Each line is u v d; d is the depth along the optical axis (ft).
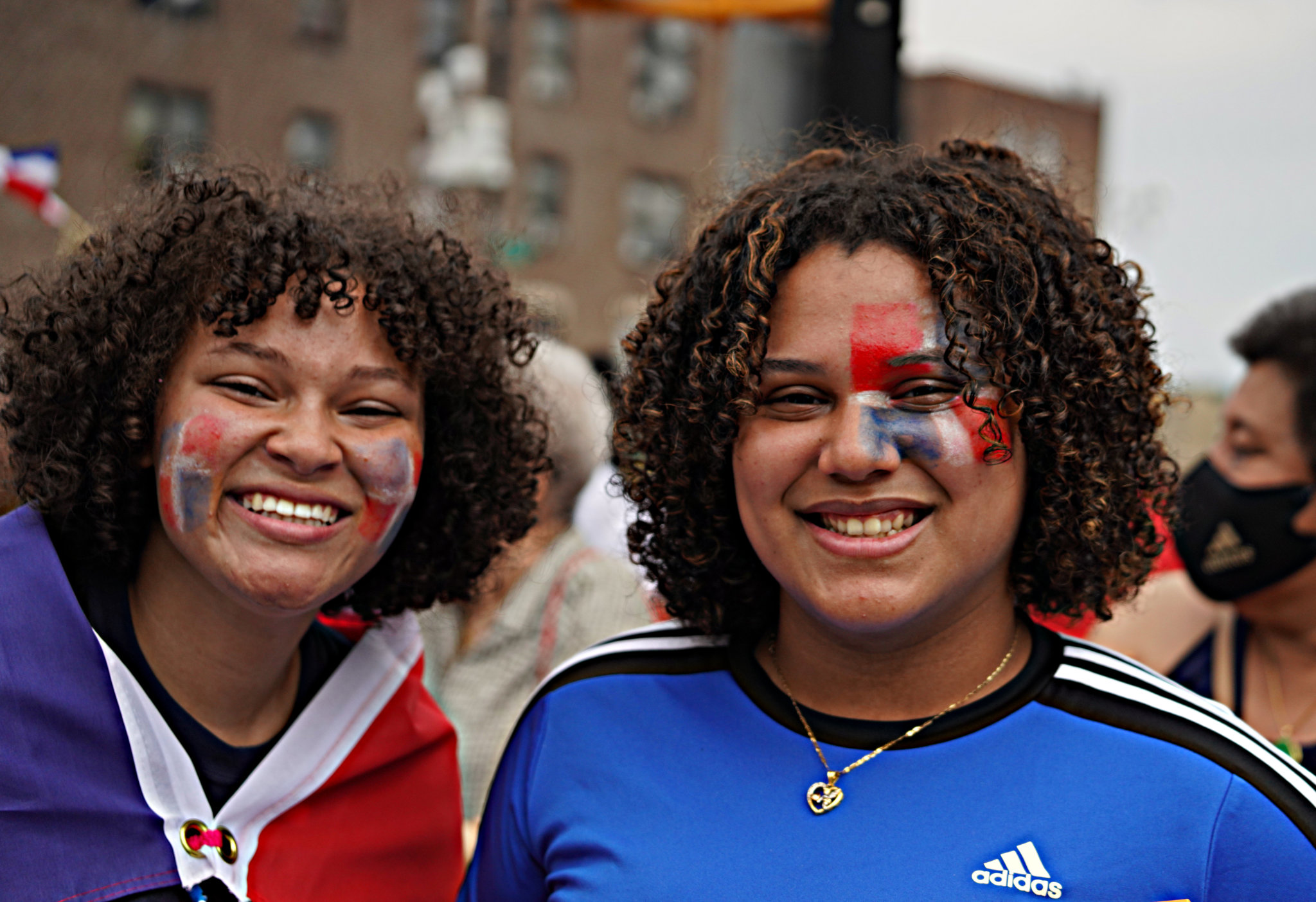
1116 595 5.40
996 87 60.95
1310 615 6.90
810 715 5.12
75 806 5.14
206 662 5.60
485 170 41.86
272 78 46.24
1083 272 5.07
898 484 4.78
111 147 41.42
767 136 9.44
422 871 6.40
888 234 4.86
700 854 4.85
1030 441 4.95
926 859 4.62
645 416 5.53
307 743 5.96
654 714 5.37
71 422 5.48
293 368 5.23
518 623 9.18
